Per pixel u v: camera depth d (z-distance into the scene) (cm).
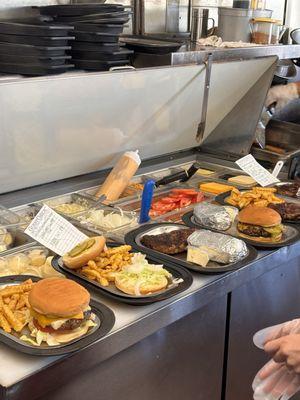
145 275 93
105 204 128
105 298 91
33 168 124
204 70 144
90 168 138
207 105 156
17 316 82
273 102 180
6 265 100
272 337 83
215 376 109
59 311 78
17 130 114
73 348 77
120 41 137
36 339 78
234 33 165
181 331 98
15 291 86
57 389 79
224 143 170
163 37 156
